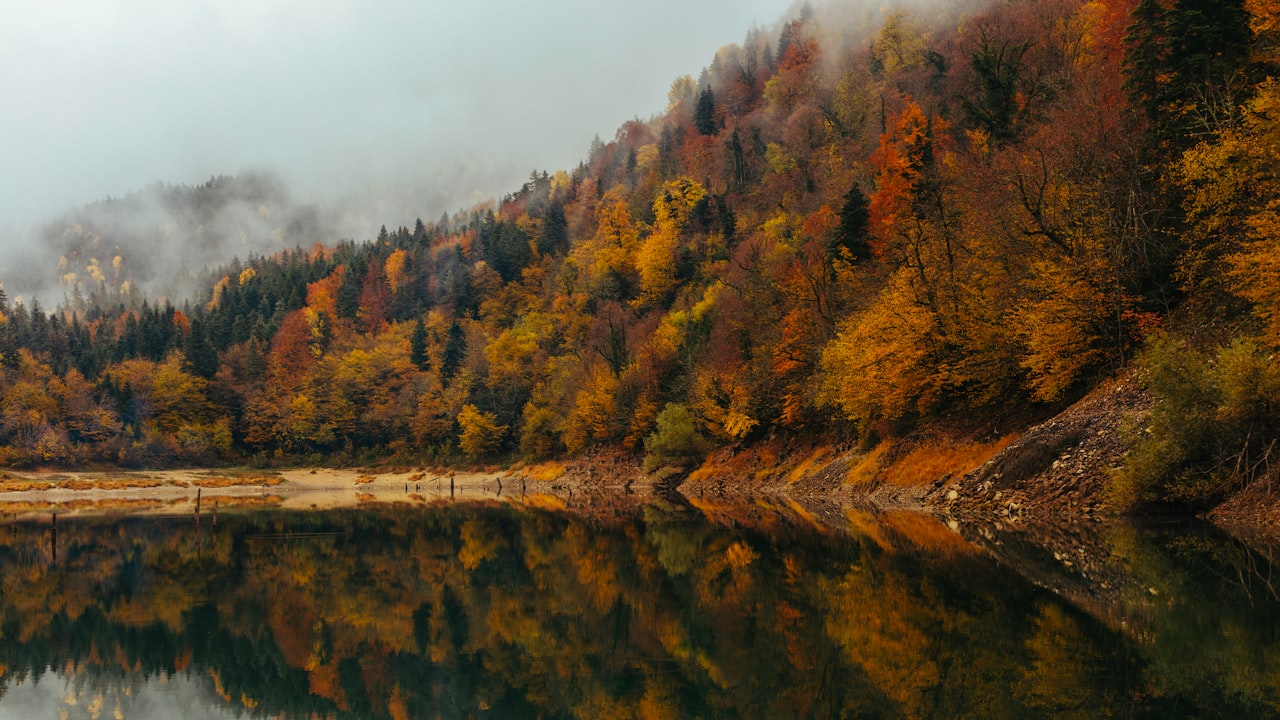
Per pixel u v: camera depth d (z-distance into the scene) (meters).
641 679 14.83
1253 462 25.97
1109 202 37.88
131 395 157.00
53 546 41.28
